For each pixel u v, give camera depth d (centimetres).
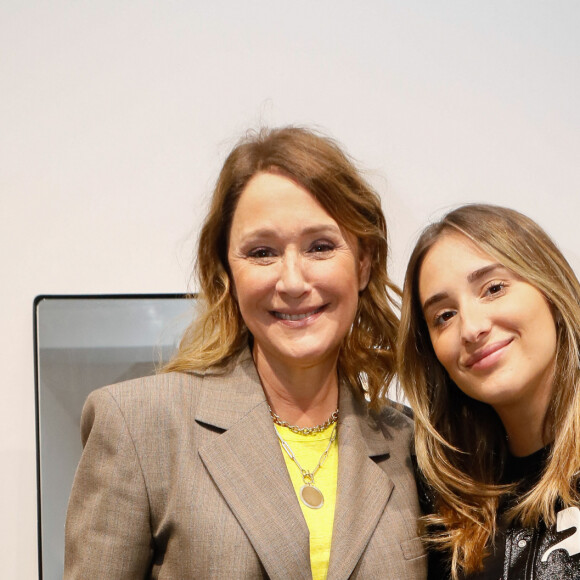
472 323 137
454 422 157
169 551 130
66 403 194
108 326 198
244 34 212
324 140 142
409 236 214
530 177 221
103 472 131
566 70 225
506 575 132
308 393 143
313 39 215
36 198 201
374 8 219
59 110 204
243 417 138
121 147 204
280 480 133
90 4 207
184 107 207
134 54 208
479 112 221
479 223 143
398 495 144
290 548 127
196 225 204
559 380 140
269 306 136
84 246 201
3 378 196
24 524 194
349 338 153
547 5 226
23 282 198
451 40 221
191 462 132
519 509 137
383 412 159
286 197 134
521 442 147
